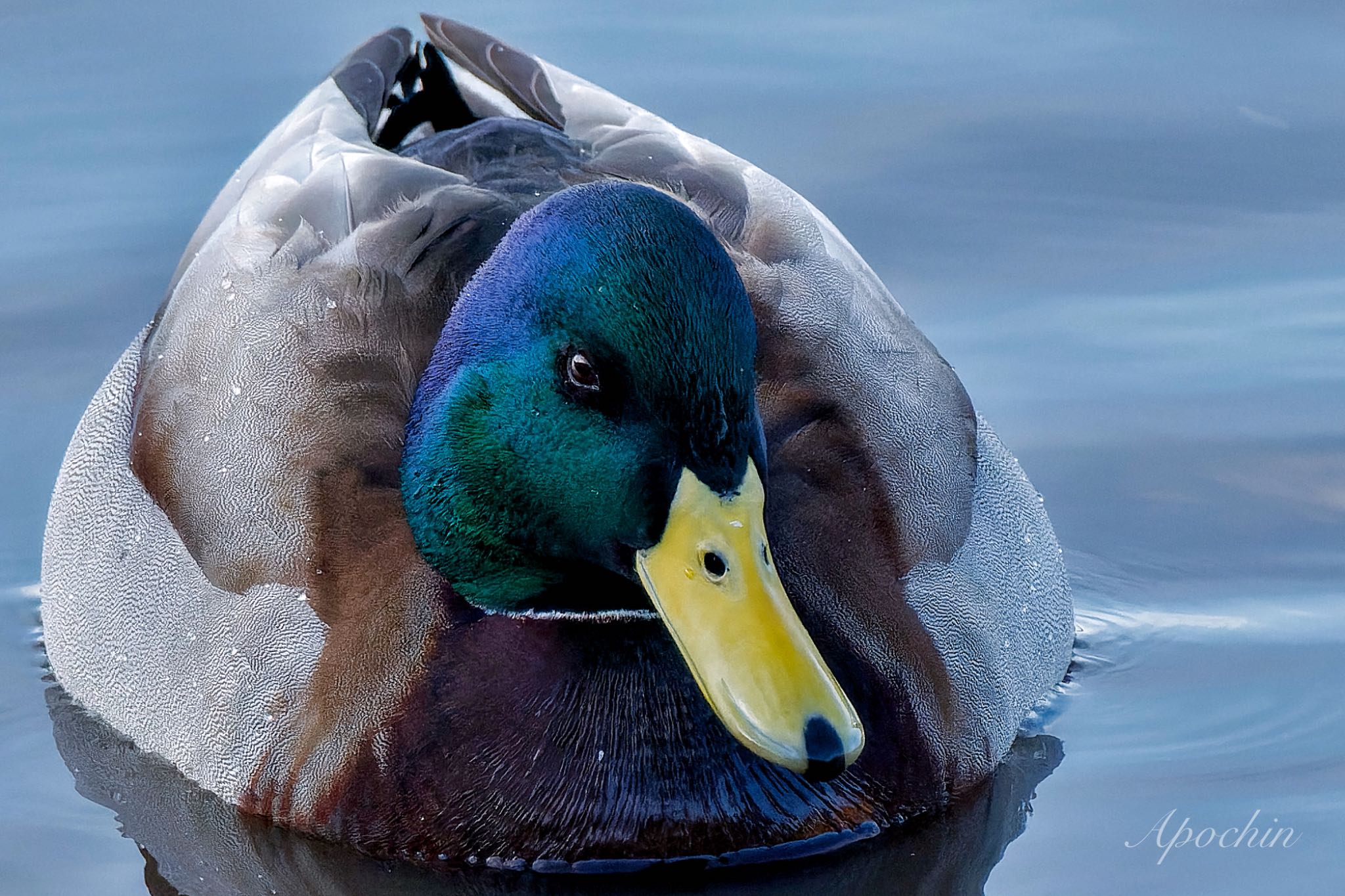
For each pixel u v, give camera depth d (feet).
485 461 31.99
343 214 38.19
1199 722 38.24
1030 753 37.42
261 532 35.60
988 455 39.01
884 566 35.50
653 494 30.07
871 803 34.45
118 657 38.45
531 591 33.27
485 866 33.96
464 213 37.04
